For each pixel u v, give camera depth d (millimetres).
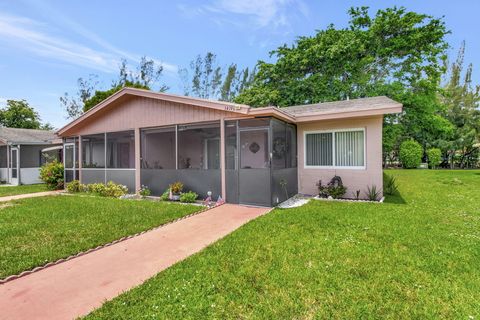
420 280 3035
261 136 8336
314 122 9016
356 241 4297
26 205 7793
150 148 10242
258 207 7391
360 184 8320
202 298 2762
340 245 4129
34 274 3473
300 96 18750
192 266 3523
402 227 4996
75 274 3473
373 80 18625
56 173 12578
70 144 12438
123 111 10344
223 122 8094
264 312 2514
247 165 8320
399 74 17500
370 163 8156
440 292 2793
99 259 3951
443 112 21703
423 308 2525
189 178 8750
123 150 10992
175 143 9445
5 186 14141
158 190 9477
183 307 2607
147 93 9219
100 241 4602
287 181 8391
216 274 3273
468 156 20906
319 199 8266
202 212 6855
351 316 2436
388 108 7086
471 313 2441
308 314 2479
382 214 5996
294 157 9203
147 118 9703
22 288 3121
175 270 3422
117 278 3357
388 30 17297
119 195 9680
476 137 19797
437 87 17672
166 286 3021
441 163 21422
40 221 5879
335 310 2521
